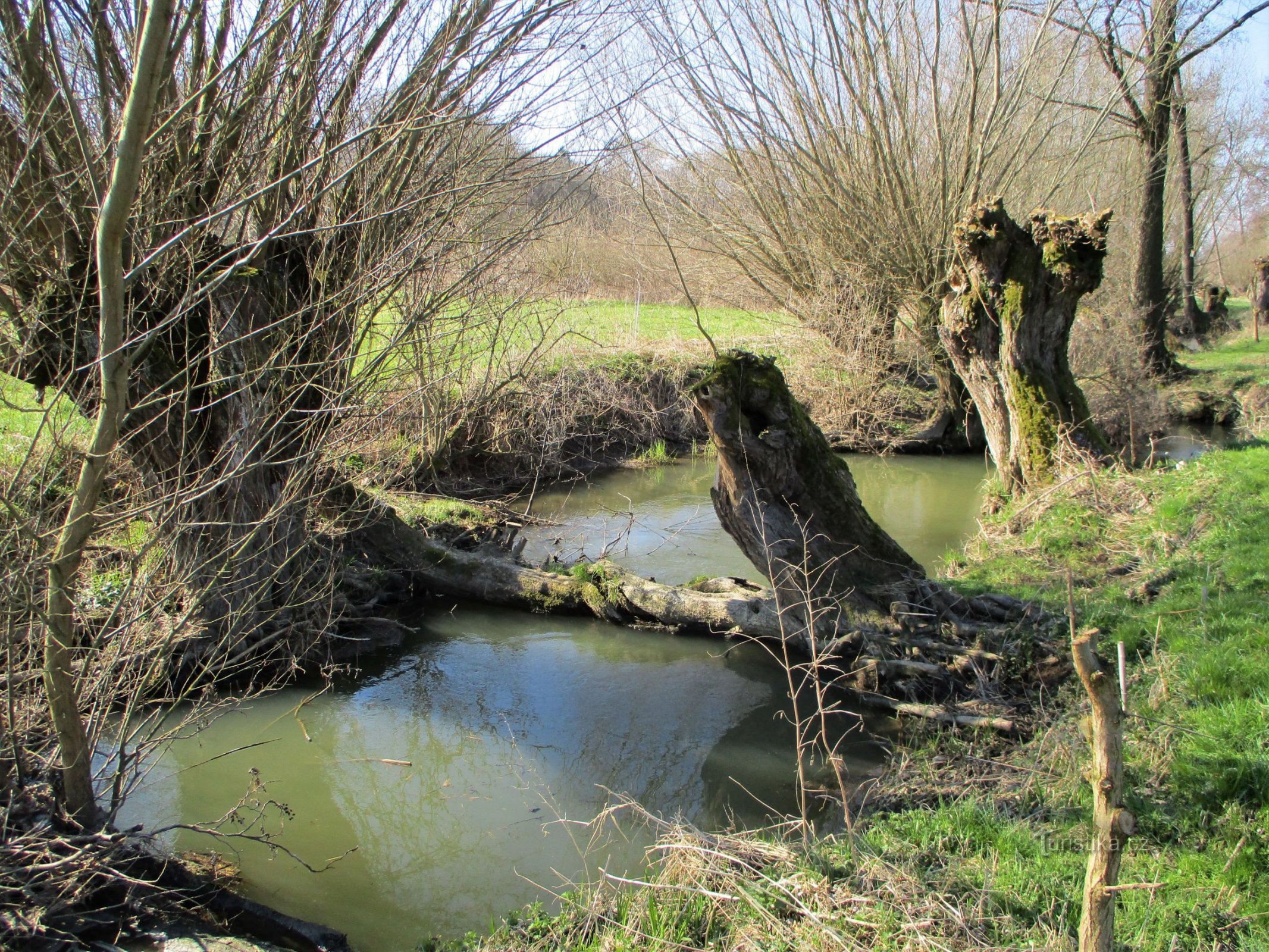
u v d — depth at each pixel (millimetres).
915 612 6934
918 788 5234
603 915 4078
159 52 3053
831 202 15500
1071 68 16625
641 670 7547
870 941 3613
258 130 6148
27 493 4461
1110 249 23281
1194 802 4367
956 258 11125
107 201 3262
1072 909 3762
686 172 17359
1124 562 8148
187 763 6016
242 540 5727
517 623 8586
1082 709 5488
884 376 17344
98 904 4211
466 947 4184
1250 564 7156
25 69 4809
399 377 8617
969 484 14523
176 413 6184
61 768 4488
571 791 5734
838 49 14719
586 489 13828
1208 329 30203
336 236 6836
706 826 5234
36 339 5348
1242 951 3424
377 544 8930
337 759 6172
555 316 12930
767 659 7652
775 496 6938
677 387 16641
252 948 3975
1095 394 16094
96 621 5680
